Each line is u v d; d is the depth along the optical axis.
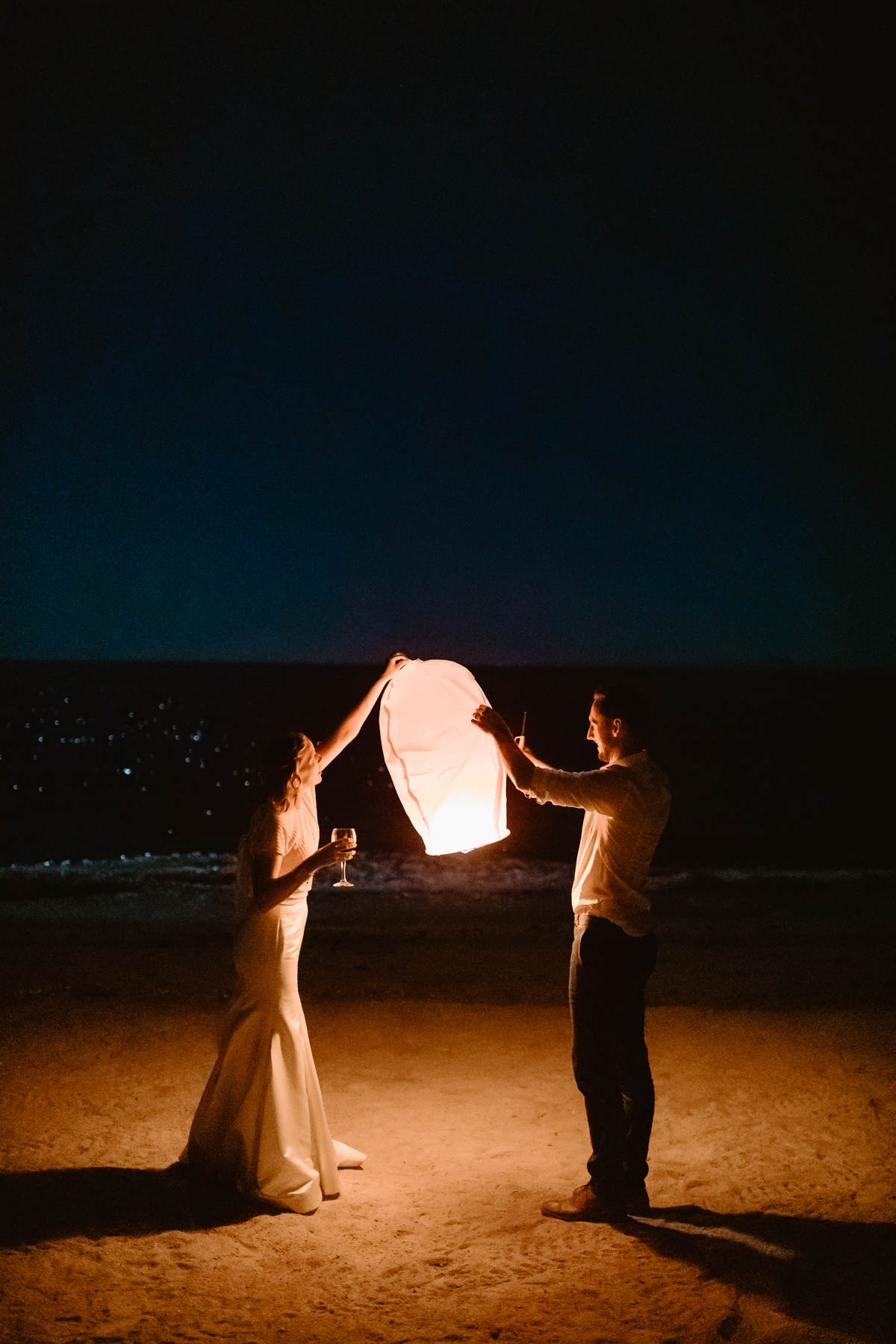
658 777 4.23
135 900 12.93
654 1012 7.38
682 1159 4.82
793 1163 4.74
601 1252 3.87
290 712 85.75
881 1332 3.25
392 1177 4.67
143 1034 6.75
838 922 11.41
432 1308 3.48
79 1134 5.07
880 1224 4.06
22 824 23.30
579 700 88.94
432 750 4.28
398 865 16.36
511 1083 5.93
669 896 13.52
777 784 32.75
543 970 8.75
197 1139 4.53
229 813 26.06
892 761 41.03
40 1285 3.60
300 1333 3.32
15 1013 7.23
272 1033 4.41
